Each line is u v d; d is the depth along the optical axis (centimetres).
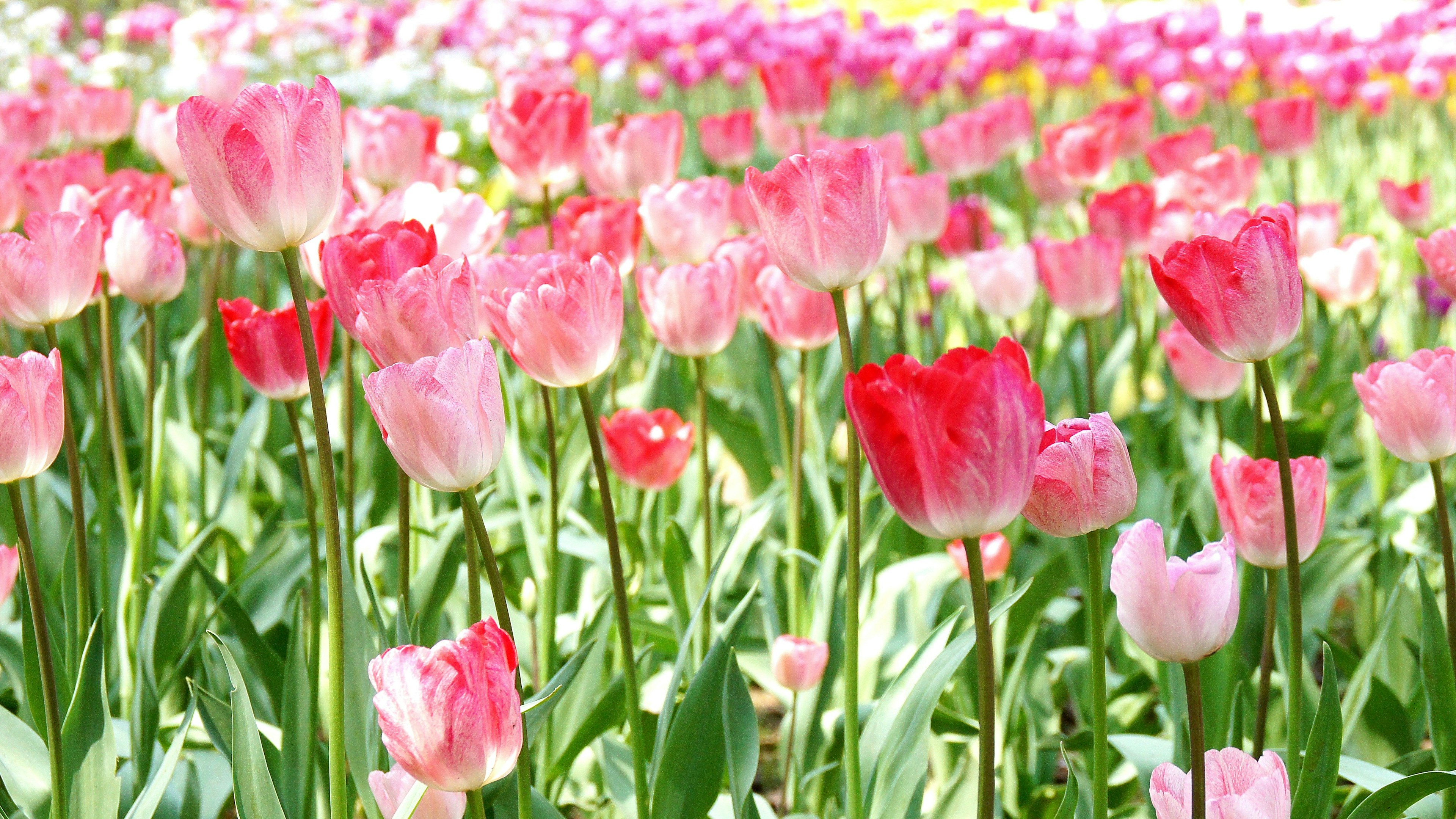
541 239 308
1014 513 118
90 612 223
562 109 256
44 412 143
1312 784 149
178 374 333
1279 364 367
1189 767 184
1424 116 813
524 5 1017
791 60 395
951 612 286
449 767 118
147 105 350
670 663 284
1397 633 245
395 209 208
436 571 219
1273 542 167
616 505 317
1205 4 919
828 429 349
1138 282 430
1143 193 337
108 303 247
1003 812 225
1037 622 266
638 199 315
